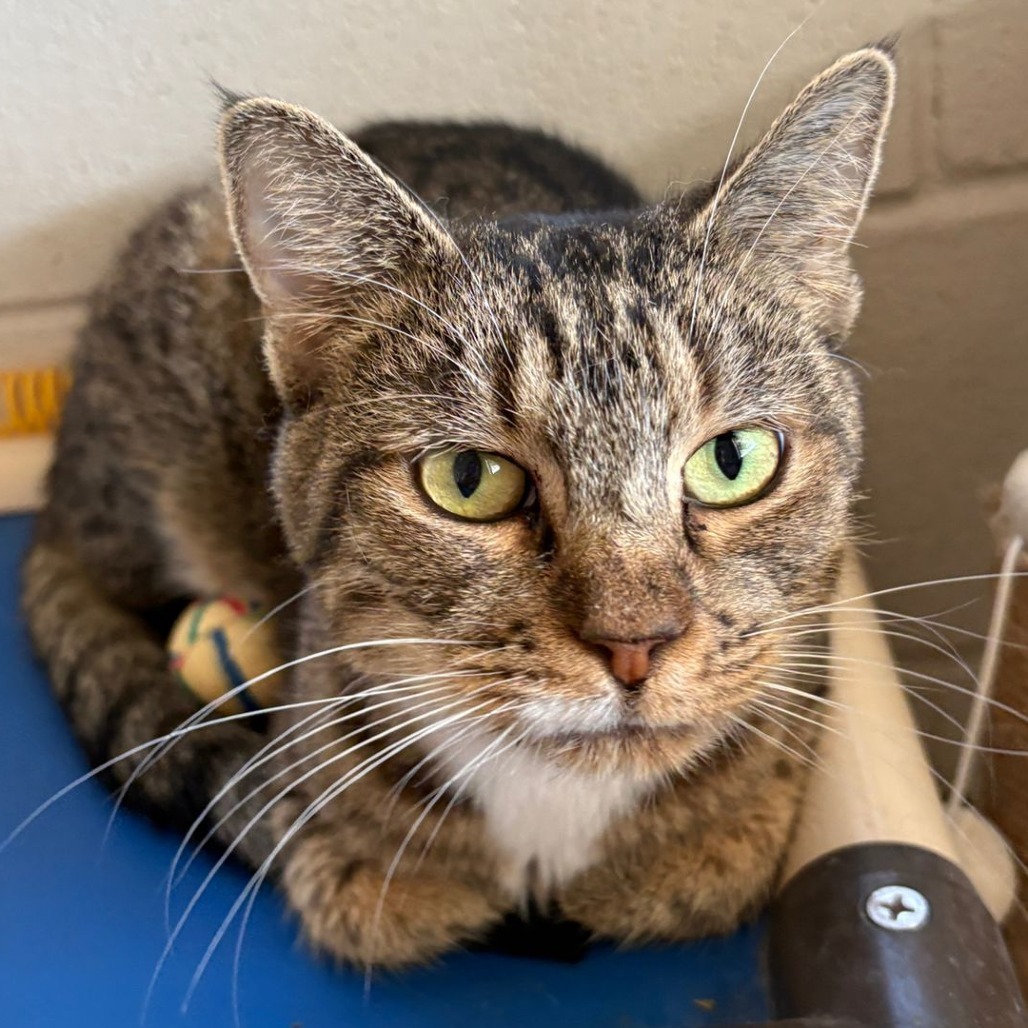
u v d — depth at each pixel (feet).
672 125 1.05
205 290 0.99
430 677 0.69
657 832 0.77
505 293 0.70
